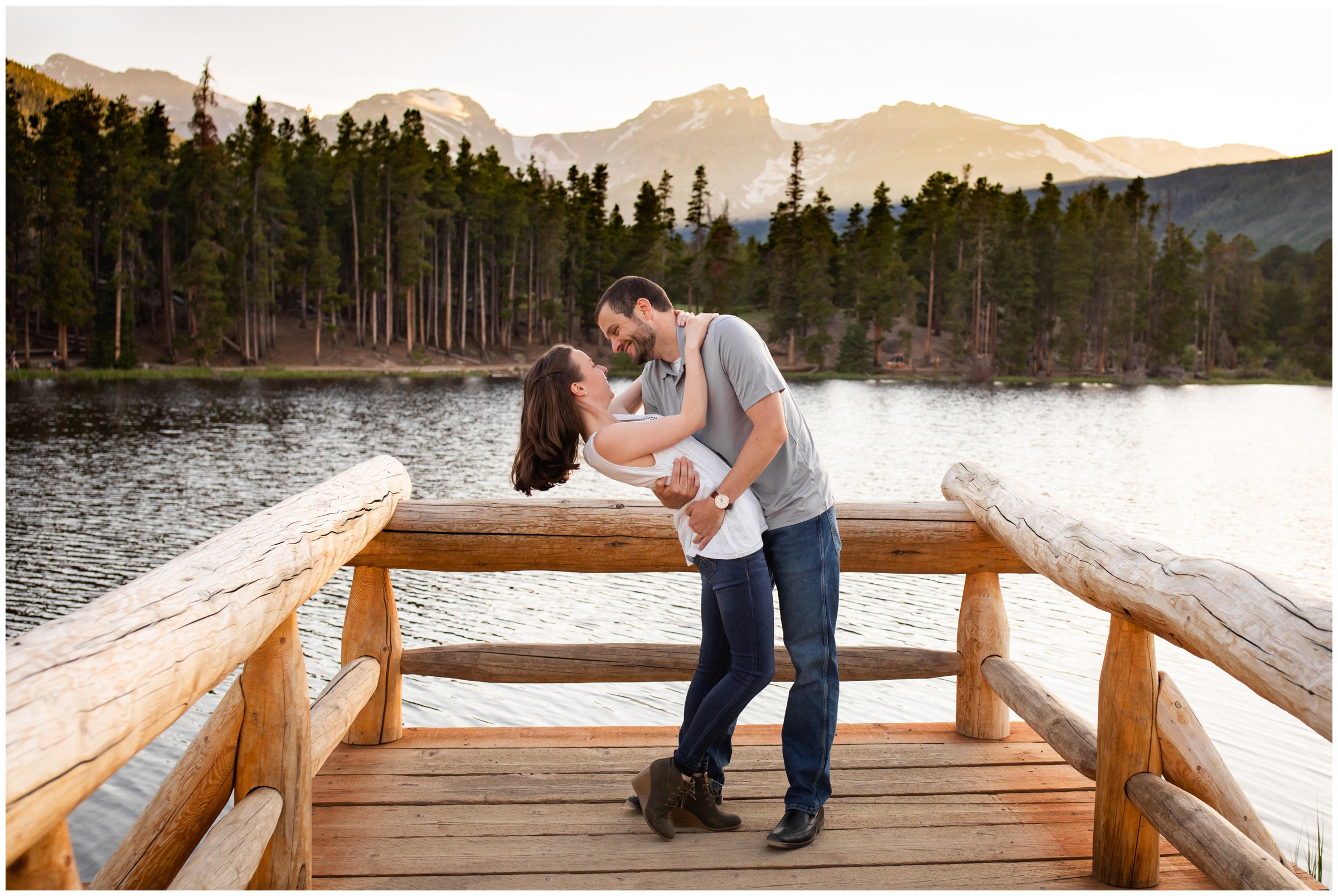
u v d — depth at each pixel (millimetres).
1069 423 35250
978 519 2928
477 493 15883
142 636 1273
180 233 54531
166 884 1768
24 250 46312
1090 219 80562
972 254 78250
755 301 86938
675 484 2209
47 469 17688
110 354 47438
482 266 66250
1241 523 14922
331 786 2600
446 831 2336
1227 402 51625
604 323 2365
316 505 2283
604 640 7738
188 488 15625
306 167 61375
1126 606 1881
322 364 55938
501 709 5977
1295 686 1310
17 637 1168
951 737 3057
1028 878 2145
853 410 39438
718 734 2273
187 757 1852
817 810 2305
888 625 8359
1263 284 94812
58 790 1008
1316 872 3977
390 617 2910
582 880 2104
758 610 2252
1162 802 1937
